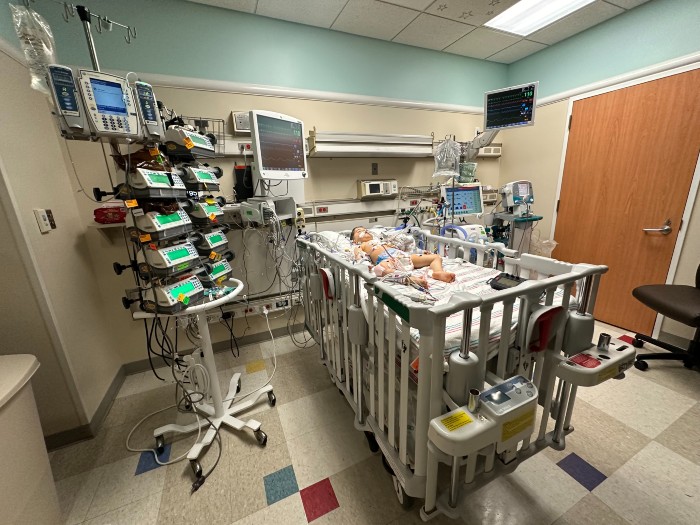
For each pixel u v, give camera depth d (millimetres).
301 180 2273
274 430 1527
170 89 1878
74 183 1714
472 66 2928
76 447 1460
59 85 921
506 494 1155
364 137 2338
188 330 1714
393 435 1034
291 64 2182
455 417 766
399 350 1069
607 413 1542
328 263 1573
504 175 3334
